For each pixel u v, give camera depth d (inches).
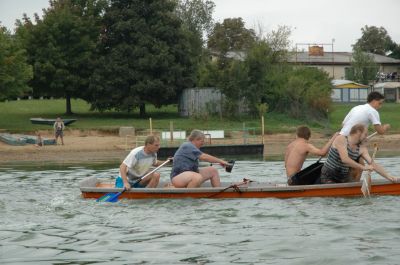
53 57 1668.3
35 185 562.6
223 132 1337.4
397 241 279.6
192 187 420.8
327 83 1820.9
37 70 1665.8
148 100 1715.1
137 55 1665.8
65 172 749.9
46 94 1763.0
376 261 245.8
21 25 1734.7
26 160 1074.1
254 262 249.4
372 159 413.4
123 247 282.8
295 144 435.8
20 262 258.7
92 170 786.8
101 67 1691.7
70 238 305.7
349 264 242.5
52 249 282.2
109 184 472.7
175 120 1656.0
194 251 270.7
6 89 1487.5
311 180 433.1
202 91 1717.5
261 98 1707.7
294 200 405.1
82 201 428.5
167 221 343.9
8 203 430.6
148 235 307.7
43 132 1461.6
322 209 369.1
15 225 343.3
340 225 318.3
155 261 255.0
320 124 1624.0
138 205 400.8
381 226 313.4
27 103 2203.5
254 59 1647.4
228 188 412.8
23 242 298.5
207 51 2588.6
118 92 1689.2
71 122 1525.6
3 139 1321.4
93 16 1748.3
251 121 1612.9
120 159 1077.1
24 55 1690.5
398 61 2869.1
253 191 414.0
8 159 1091.3
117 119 1712.6
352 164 406.0
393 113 1945.1
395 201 394.3
